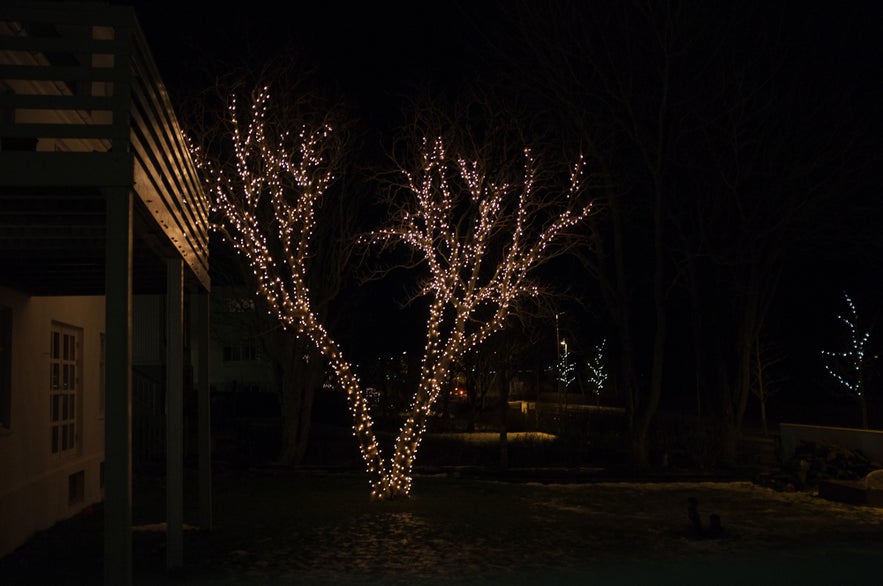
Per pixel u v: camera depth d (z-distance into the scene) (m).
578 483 17.66
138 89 6.04
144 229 7.04
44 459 10.85
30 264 8.70
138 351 22.23
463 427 30.72
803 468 16.05
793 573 8.53
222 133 17.28
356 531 11.12
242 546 9.98
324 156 19.17
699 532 10.94
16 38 5.64
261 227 18.41
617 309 20.92
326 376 29.36
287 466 19.44
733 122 20.44
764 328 36.41
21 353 10.00
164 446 20.17
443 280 15.36
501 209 16.45
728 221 22.08
